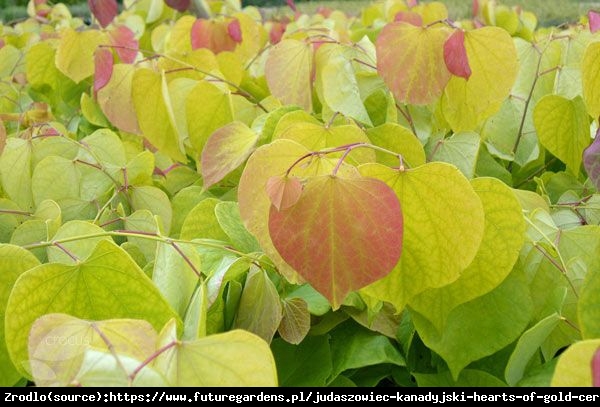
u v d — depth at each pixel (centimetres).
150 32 247
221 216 93
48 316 61
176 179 138
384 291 73
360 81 120
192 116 125
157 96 126
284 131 90
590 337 64
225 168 100
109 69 130
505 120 134
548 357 78
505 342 75
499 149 133
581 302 65
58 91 189
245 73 165
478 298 76
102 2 166
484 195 74
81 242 87
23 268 79
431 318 74
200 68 147
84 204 120
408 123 123
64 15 314
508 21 228
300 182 69
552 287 81
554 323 70
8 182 121
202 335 69
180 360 57
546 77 139
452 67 98
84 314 73
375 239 66
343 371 81
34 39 222
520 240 73
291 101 128
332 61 112
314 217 67
